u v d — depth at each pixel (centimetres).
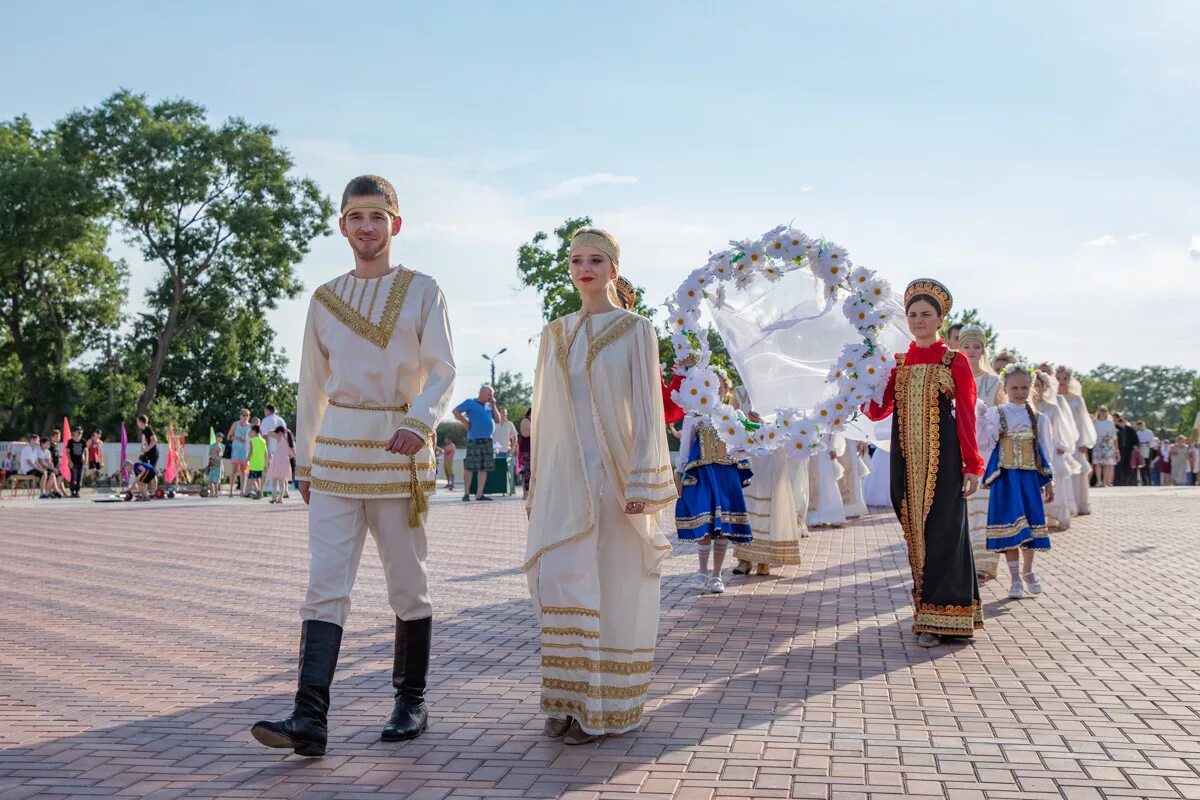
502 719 514
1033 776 421
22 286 4931
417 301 493
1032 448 870
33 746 473
